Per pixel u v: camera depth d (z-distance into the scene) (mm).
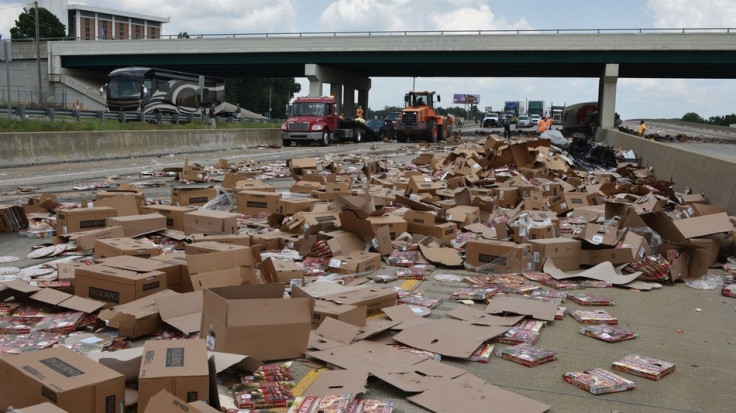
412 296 6781
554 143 27125
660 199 13148
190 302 5562
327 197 12117
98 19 161250
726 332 6062
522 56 52781
